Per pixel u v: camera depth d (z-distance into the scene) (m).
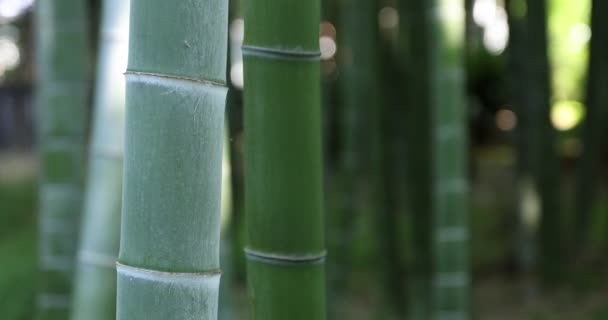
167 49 0.69
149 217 0.71
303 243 0.86
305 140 0.85
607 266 3.94
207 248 0.73
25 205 6.27
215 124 0.72
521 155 3.91
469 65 6.76
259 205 0.85
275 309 0.86
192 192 0.71
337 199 2.99
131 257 0.71
